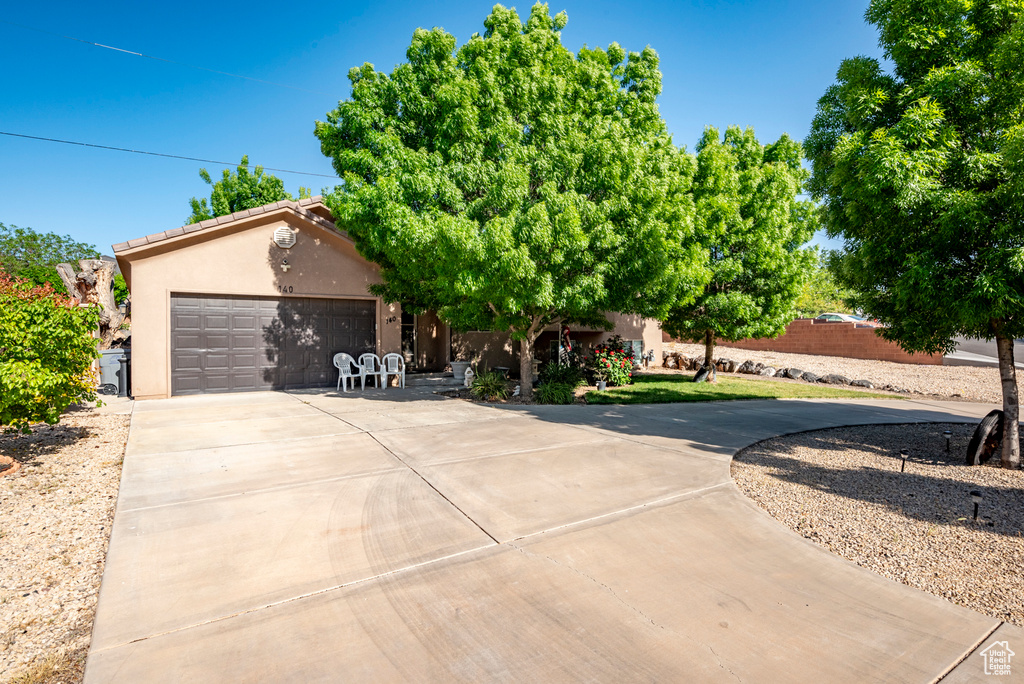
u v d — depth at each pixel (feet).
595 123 30.86
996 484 18.39
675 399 37.63
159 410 30.30
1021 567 12.12
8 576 11.09
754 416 31.32
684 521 14.44
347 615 9.75
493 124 30.40
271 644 8.86
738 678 8.20
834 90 23.54
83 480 17.22
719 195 39.81
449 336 49.88
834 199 23.11
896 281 20.12
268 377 38.88
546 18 33.81
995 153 17.78
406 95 32.83
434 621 9.59
